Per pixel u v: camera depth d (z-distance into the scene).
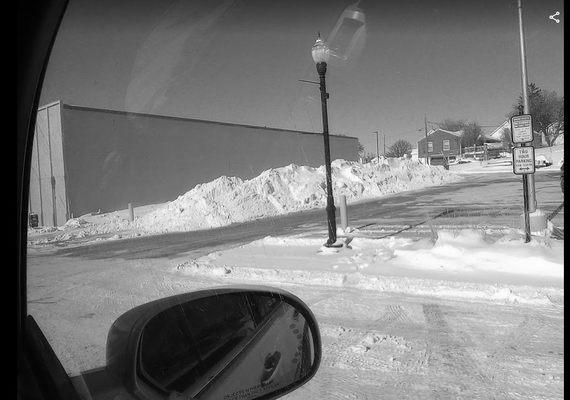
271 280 7.22
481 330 4.55
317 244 10.36
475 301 5.62
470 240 8.18
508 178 23.31
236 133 14.52
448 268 7.15
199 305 2.31
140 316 2.10
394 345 4.24
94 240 13.73
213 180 18.61
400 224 12.85
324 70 7.93
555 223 10.58
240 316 2.39
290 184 21.33
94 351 3.24
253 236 13.07
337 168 25.19
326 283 6.88
